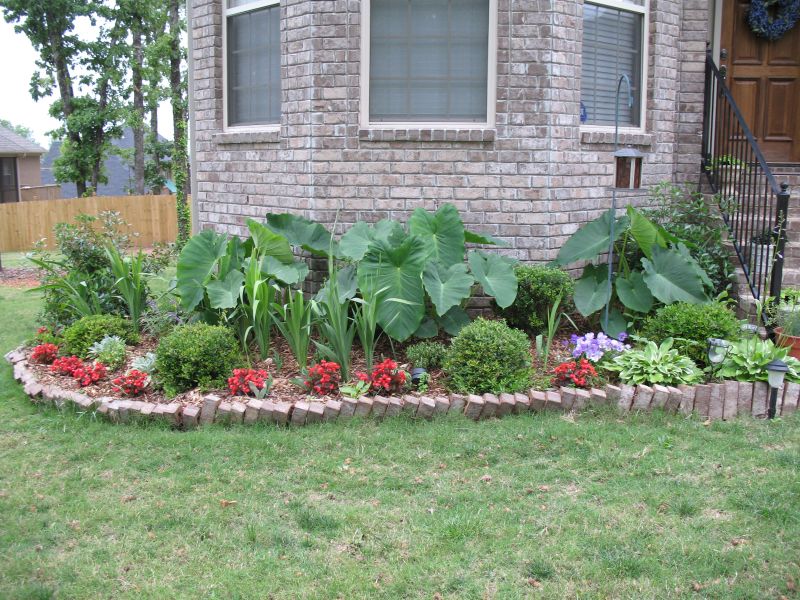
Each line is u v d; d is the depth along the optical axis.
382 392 5.34
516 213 6.73
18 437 4.98
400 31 6.75
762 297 6.57
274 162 7.19
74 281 7.27
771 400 5.12
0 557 3.48
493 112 6.68
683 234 7.16
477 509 3.87
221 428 5.01
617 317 6.42
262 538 3.62
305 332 5.76
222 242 6.57
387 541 3.57
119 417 5.17
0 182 31.39
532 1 6.48
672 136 7.77
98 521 3.80
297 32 6.73
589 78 7.16
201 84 8.01
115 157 41.28
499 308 6.59
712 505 3.87
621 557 3.39
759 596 3.12
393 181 6.74
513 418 5.04
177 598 3.16
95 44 27.69
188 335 5.56
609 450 4.54
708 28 8.30
